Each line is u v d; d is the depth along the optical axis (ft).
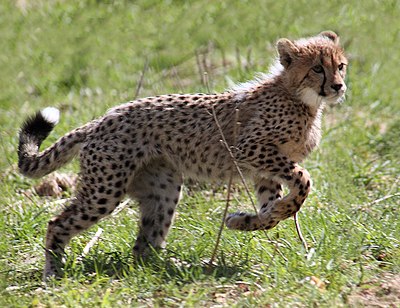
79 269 49.29
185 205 60.54
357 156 70.08
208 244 51.88
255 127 52.65
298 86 53.01
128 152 51.88
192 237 53.57
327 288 45.19
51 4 114.42
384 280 46.21
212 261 48.49
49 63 97.14
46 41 103.09
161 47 98.89
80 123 74.13
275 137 52.60
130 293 45.50
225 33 100.07
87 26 106.73
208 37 99.30
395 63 89.51
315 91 52.95
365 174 65.57
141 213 53.93
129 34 103.50
